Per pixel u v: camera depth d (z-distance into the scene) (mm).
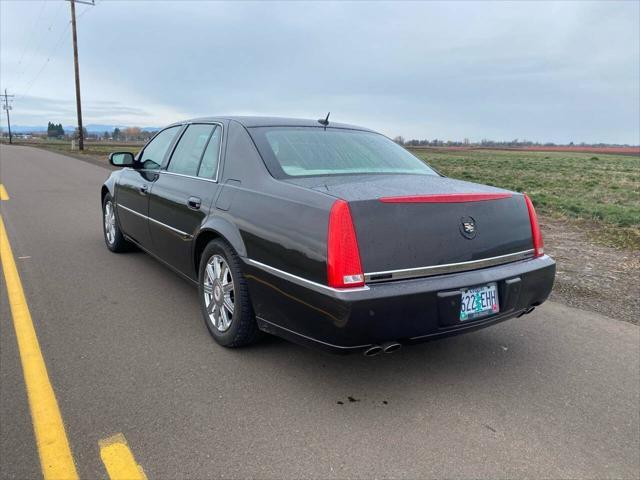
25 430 2506
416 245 2723
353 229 2582
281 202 2955
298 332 2838
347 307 2504
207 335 3697
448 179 3658
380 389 3006
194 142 4281
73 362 3225
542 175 23906
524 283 3100
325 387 3002
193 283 4055
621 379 3211
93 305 4273
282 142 3564
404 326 2643
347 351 2641
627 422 2732
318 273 2621
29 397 2801
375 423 2646
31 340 3543
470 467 2324
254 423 2609
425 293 2658
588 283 5188
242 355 3383
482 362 3408
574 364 3408
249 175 3379
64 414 2641
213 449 2389
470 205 2961
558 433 2613
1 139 122688
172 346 3498
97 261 5695
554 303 4637
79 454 2332
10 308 4160
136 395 2844
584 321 4199
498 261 3059
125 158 5066
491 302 2953
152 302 4375
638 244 6934
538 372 3281
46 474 2197
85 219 8391
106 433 2490
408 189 2967
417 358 3445
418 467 2311
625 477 2293
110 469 2234
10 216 8477
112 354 3354
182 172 4266
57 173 17344
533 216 3340
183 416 2652
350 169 3479
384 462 2336
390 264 2646
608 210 10141
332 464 2311
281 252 2850
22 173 17047
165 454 2344
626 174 25844
